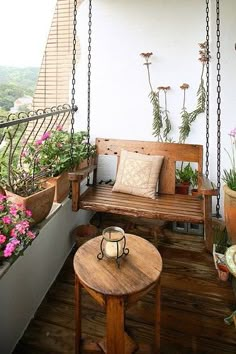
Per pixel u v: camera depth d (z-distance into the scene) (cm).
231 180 215
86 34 280
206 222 195
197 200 228
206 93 241
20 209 146
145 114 279
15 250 131
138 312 163
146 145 251
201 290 181
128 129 287
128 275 115
